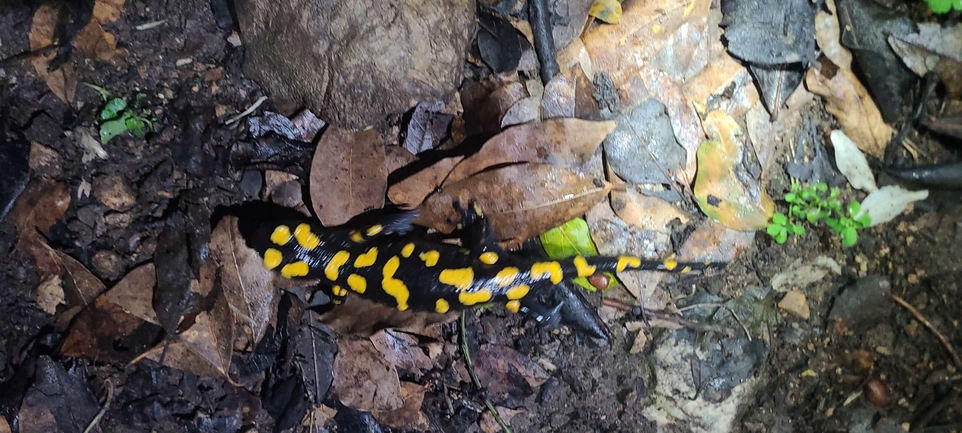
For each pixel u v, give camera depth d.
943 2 0.25
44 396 0.24
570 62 0.25
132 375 0.25
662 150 0.25
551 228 0.25
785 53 0.25
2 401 0.24
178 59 0.25
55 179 0.24
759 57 0.25
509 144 0.24
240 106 0.25
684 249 0.26
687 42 0.25
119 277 0.25
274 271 0.24
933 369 0.28
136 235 0.25
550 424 0.28
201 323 0.24
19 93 0.24
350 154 0.24
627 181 0.25
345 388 0.26
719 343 0.28
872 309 0.28
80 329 0.24
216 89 0.25
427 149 0.25
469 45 0.24
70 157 0.24
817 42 0.25
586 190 0.24
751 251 0.28
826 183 0.27
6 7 0.23
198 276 0.24
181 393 0.25
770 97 0.26
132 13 0.24
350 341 0.26
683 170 0.26
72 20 0.24
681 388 0.28
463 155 0.25
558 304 0.27
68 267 0.24
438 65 0.23
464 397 0.27
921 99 0.26
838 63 0.26
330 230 0.24
